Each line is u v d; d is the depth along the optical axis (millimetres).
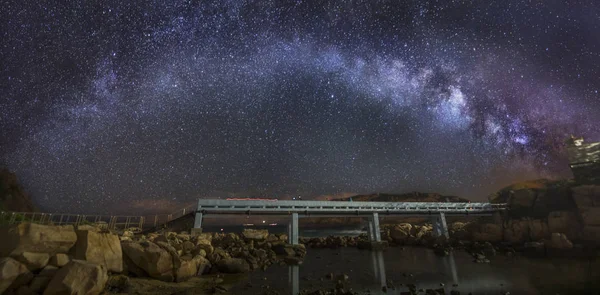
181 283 17328
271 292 16625
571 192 36531
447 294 16719
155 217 30594
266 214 32281
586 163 38312
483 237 39469
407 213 40094
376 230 38031
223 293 16328
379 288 18109
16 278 11188
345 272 22984
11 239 11984
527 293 16938
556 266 24453
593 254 28641
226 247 28422
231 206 30938
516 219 40656
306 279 20328
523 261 27312
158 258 16656
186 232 30359
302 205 33906
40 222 19359
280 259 28062
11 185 43250
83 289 11562
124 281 14664
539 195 40594
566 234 33906
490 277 20969
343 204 36594
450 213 42406
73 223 21141
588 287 17953
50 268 12094
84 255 13594
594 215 32469
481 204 43594
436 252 33875
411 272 23047
